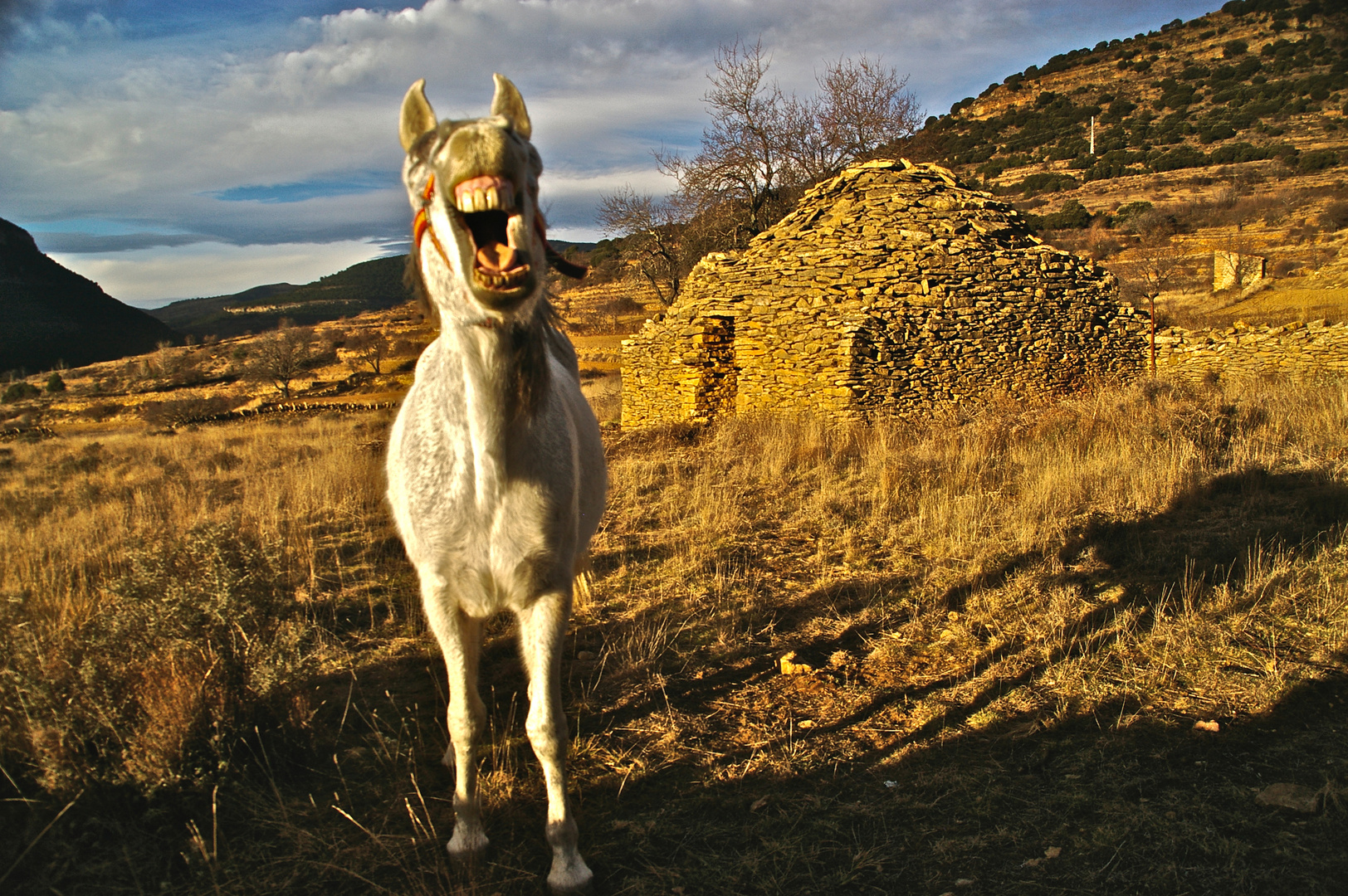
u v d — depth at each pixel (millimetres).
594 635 4902
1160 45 146000
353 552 7008
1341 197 57281
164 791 3096
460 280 2098
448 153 1879
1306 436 9352
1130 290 31859
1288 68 113875
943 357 14047
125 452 20328
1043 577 5434
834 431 12180
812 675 4258
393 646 4805
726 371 16109
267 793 3283
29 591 5301
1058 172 102438
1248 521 6367
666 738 3688
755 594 5492
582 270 2480
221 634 3658
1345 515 6250
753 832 3020
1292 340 15406
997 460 9180
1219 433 9367
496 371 2320
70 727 3070
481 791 3244
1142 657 4195
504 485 2463
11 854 2859
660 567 6098
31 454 23094
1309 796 2996
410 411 2705
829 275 14750
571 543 2711
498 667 4488
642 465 10133
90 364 119062
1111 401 11367
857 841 2947
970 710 3828
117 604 4039
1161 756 3350
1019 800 3129
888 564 6031
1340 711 3584
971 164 120500
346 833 3053
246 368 68438
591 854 2916
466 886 2705
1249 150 87000
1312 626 4410
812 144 30109
